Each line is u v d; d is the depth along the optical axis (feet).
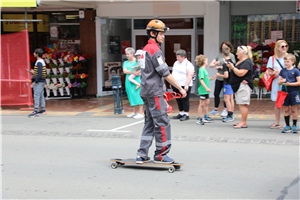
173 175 15.51
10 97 34.06
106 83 44.11
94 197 13.21
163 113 15.70
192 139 21.84
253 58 39.11
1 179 15.39
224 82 27.09
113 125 26.76
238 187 13.93
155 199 12.90
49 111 33.81
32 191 13.97
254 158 17.74
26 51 33.22
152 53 15.35
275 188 13.78
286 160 17.33
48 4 35.29
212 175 15.38
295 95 22.53
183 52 27.40
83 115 31.35
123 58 45.47
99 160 18.03
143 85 15.64
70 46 44.68
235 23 40.81
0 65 33.71
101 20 42.45
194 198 12.91
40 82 31.30
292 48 38.93
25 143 21.77
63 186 14.44
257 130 23.98
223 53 26.73
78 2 39.47
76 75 41.06
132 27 45.34
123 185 14.40
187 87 27.20
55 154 19.25
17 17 45.19
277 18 39.52
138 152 16.42
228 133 23.24
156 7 40.24
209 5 39.14
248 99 24.32
